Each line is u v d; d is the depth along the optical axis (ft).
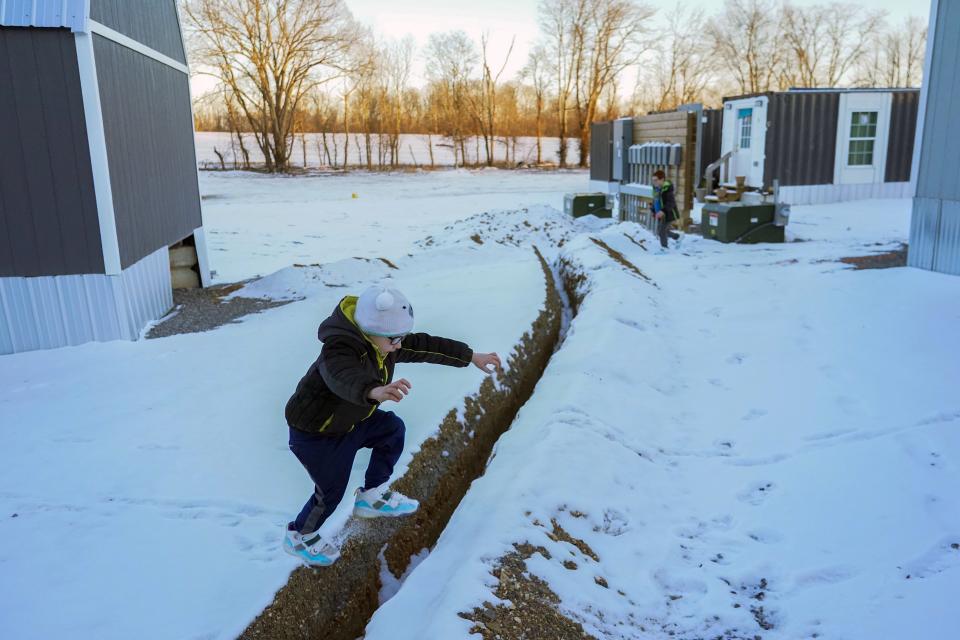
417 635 9.18
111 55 27.91
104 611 10.03
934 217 33.76
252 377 21.40
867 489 14.49
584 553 11.93
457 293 30.66
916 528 13.03
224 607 10.01
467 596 9.71
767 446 16.88
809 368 22.04
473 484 14.24
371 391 8.68
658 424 17.99
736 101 71.00
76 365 24.35
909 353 22.84
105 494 13.87
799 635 10.30
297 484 14.15
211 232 61.00
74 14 24.91
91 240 26.66
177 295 37.06
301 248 52.75
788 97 66.54
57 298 26.73
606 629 10.11
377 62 176.35
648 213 57.62
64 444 16.58
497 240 49.06
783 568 12.01
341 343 9.31
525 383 21.89
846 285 32.35
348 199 91.09
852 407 18.83
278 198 93.91
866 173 70.79
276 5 142.20
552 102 187.83
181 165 37.01
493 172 147.02
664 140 57.26
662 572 11.94
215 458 15.44
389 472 11.16
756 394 20.22
